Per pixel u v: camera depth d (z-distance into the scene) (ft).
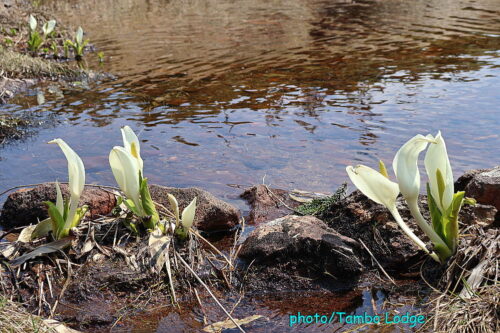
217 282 5.47
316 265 5.49
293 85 10.82
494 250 5.24
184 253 5.56
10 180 7.21
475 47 13.65
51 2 25.72
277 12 21.18
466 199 5.47
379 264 5.50
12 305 5.03
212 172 7.33
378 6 21.95
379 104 9.36
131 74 12.21
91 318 5.09
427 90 10.07
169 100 10.08
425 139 5.16
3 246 5.79
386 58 12.84
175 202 5.59
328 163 7.45
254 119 8.92
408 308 5.13
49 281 5.28
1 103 10.26
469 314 4.84
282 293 5.40
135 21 19.99
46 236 5.66
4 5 17.54
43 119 9.21
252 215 6.48
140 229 5.78
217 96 10.24
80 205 6.07
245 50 14.26
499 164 7.23
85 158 7.77
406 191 5.34
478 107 9.03
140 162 5.77
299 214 6.35
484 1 22.30
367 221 5.83
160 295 5.32
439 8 20.86
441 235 5.42
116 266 5.43
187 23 19.11
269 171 7.30
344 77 11.28
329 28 17.22
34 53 14.30
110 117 9.23
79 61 13.71
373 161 7.45
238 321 5.09
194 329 5.02
